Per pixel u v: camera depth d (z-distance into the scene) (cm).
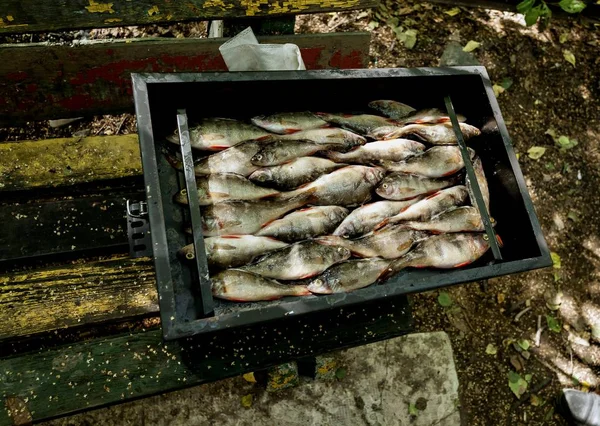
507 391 106
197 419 80
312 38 88
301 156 72
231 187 68
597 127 135
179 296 63
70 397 63
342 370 87
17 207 73
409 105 81
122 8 74
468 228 72
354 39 90
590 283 120
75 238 74
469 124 81
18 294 69
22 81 80
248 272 63
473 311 111
